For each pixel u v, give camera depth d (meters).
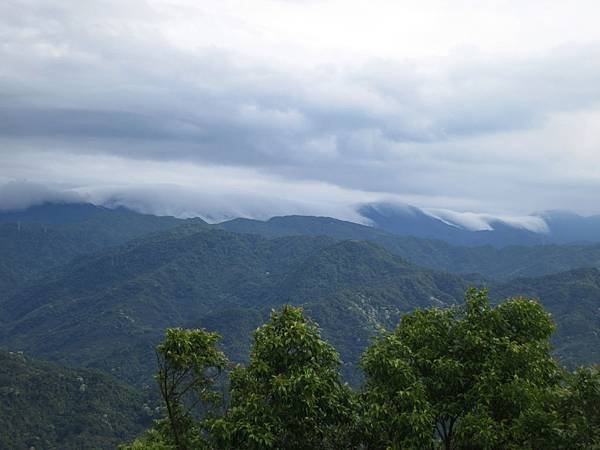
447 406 15.20
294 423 15.27
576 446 14.45
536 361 15.21
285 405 14.91
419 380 15.57
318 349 15.70
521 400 14.41
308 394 14.65
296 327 15.72
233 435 14.73
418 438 14.38
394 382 15.20
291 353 15.65
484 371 15.01
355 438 15.99
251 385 15.88
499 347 15.45
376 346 16.00
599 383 15.12
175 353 15.35
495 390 14.74
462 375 15.29
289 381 14.70
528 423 14.29
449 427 15.71
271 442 14.34
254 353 16.06
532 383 14.91
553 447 14.34
